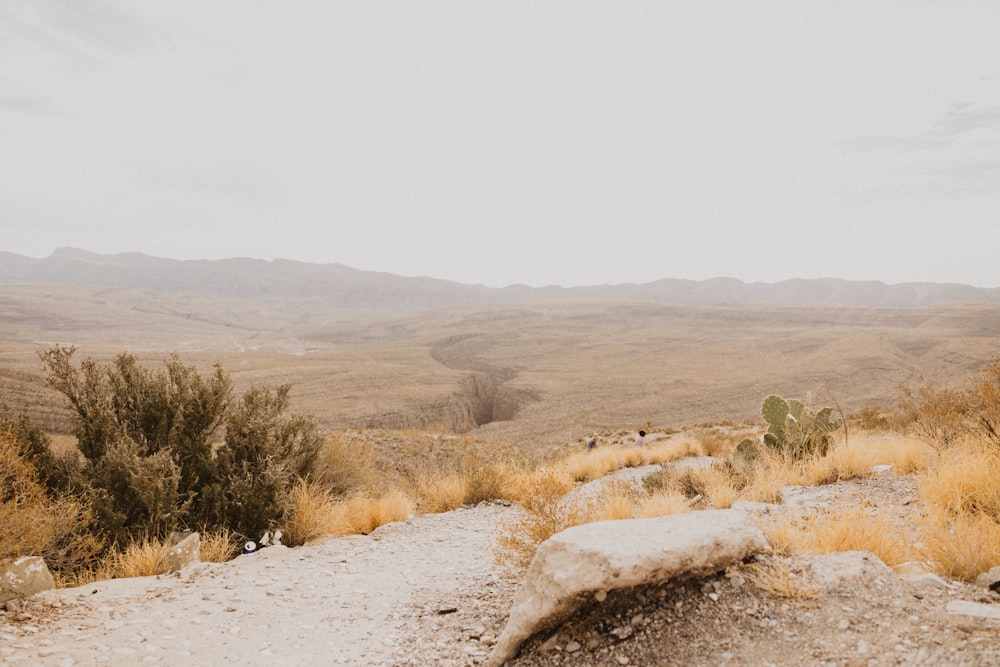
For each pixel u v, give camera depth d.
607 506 6.57
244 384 101.25
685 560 3.54
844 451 8.84
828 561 3.94
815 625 3.20
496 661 3.54
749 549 3.93
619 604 3.63
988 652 2.48
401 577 6.11
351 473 13.92
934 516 4.77
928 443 8.37
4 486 6.59
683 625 3.38
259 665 3.79
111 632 4.27
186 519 9.09
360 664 3.79
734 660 3.02
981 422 7.69
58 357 9.73
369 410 87.56
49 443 9.29
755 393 97.69
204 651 4.02
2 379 67.38
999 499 4.95
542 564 3.67
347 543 8.09
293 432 11.97
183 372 10.71
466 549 7.48
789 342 171.75
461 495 11.40
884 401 83.94
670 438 31.62
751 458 9.92
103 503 8.18
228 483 9.50
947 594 3.42
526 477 11.50
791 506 6.44
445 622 4.46
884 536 4.52
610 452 19.69
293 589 5.69
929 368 118.31
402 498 10.93
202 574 6.27
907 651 2.73
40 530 6.10
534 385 124.44
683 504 6.91
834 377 108.12
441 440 31.52
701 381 113.12
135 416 10.10
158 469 8.56
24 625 4.23
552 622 3.53
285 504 8.89
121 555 7.04
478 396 130.88
